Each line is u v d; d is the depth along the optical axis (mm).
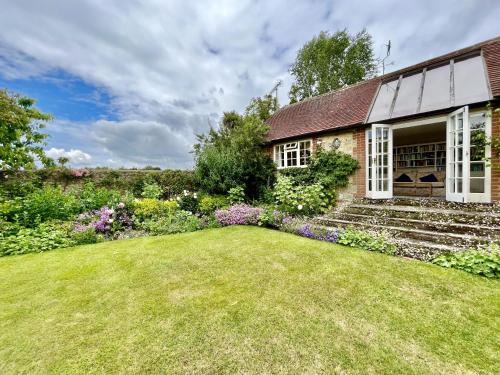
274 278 3508
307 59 21188
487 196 5664
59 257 4594
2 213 5898
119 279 3586
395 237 5105
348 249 4754
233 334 2291
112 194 8547
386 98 8156
